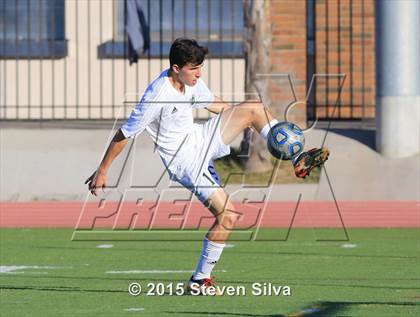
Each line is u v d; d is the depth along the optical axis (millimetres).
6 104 52406
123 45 51656
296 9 48312
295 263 26484
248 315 18609
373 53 50125
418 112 43469
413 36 43500
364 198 41500
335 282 23031
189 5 52562
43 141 46844
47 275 24469
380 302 20141
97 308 19609
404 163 43125
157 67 52000
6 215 38688
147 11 52125
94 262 27047
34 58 52844
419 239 31812
